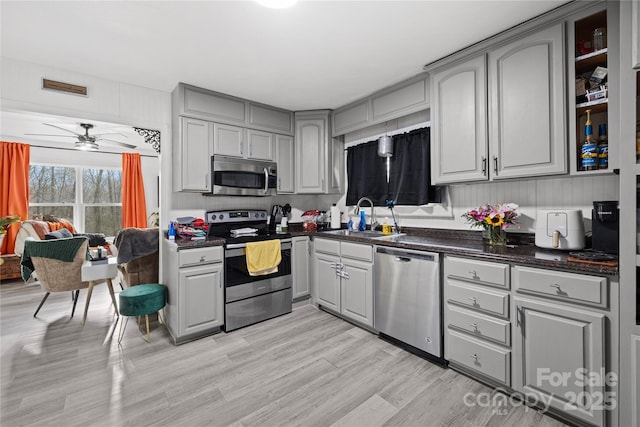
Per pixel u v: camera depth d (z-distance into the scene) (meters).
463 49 2.09
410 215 2.91
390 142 2.76
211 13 1.68
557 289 1.46
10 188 4.63
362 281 2.57
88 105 2.44
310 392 1.76
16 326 2.75
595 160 1.59
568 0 1.59
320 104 3.27
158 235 2.93
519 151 1.83
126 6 1.61
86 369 2.02
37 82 2.23
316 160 3.45
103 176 5.67
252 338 2.49
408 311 2.19
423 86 2.48
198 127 2.78
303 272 3.19
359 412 1.58
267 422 1.52
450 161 2.21
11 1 1.54
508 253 1.71
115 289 4.05
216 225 3.15
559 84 1.67
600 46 1.61
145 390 1.79
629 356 1.28
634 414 1.28
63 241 2.74
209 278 2.50
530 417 1.54
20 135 4.53
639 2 1.25
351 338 2.47
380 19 1.75
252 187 3.12
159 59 2.21
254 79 2.60
